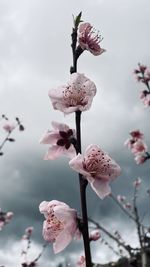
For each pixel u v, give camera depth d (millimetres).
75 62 349
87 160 311
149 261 704
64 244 302
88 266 284
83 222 295
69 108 324
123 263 658
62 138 336
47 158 342
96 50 357
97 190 306
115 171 312
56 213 297
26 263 1203
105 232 786
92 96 334
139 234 788
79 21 355
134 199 971
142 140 1111
